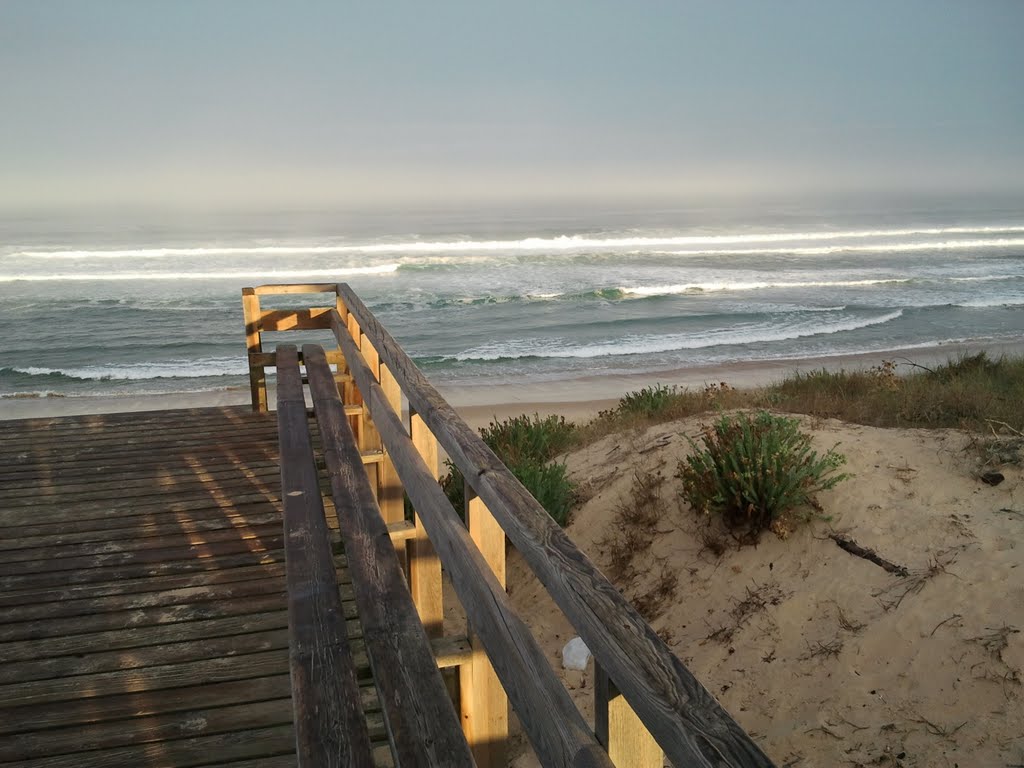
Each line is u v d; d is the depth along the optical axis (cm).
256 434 665
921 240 7075
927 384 1045
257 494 527
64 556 439
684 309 3478
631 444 855
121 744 288
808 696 461
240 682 324
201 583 408
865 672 459
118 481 553
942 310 3334
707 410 970
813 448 687
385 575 244
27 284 4262
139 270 4859
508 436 1005
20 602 389
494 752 250
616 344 2769
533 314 3434
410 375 321
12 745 287
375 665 201
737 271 4731
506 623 179
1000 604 462
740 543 605
